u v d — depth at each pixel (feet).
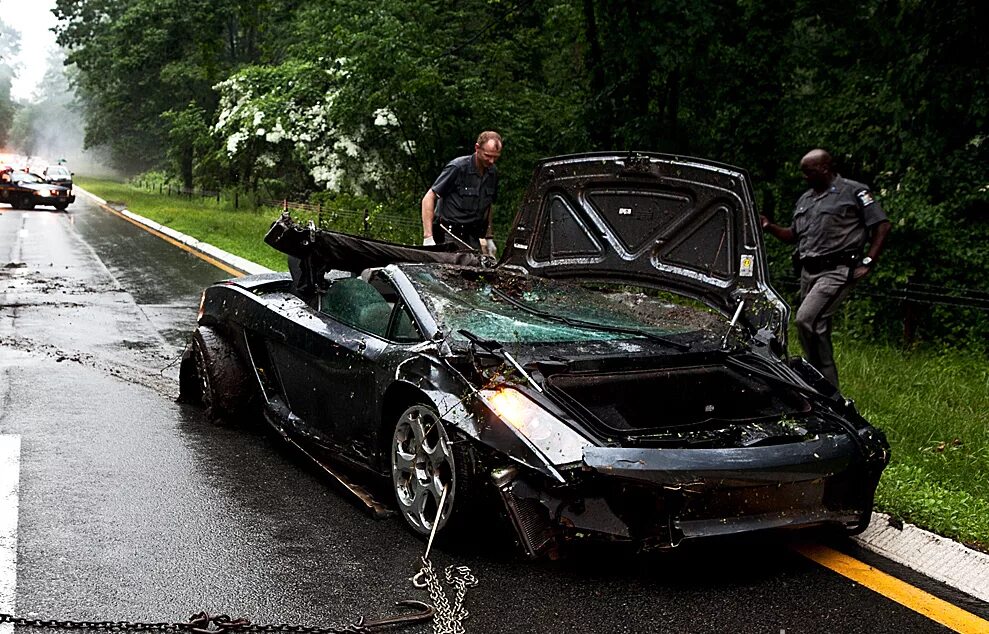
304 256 19.24
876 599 13.56
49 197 116.26
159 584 13.23
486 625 12.30
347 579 13.60
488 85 59.26
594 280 20.92
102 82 168.45
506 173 55.21
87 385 24.93
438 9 60.44
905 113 37.24
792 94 46.62
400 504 15.47
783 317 18.34
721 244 19.48
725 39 44.09
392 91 56.34
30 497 16.46
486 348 15.01
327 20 61.26
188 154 153.99
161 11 141.38
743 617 12.82
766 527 13.60
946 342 34.45
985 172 36.37
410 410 15.20
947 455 21.29
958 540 15.92
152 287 45.88
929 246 35.47
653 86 48.96
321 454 19.22
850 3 41.83
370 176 77.25
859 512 14.76
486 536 15.21
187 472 18.21
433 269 18.25
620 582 13.80
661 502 13.05
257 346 20.67
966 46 36.35
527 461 13.19
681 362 16.06
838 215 22.33
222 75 130.72
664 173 19.70
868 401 25.27
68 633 11.71
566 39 53.06
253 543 14.83
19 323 33.86
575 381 15.48
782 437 14.33
